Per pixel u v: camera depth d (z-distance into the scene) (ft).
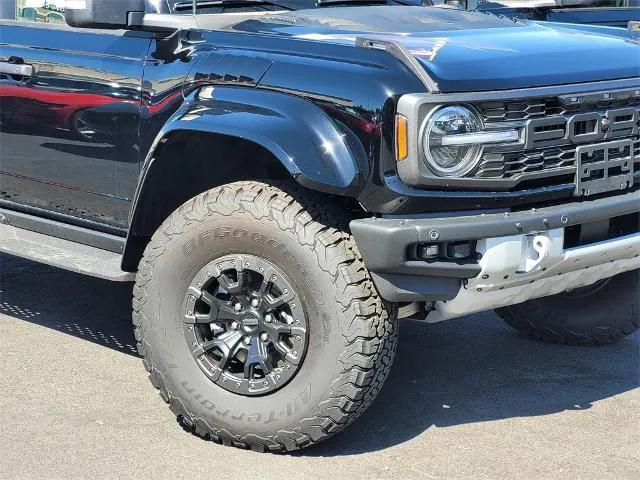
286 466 11.62
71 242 14.24
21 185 14.70
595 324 15.25
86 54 13.55
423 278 11.21
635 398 13.64
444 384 14.05
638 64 12.89
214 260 11.94
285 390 11.74
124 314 16.56
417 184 11.05
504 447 12.15
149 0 13.60
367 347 11.26
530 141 11.50
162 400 13.30
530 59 12.03
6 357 14.62
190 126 11.75
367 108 11.05
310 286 11.37
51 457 11.68
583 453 12.01
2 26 14.55
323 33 12.44
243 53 12.10
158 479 11.25
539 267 11.58
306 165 11.05
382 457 11.87
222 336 12.12
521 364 14.83
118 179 13.41
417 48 11.78
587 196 12.20
